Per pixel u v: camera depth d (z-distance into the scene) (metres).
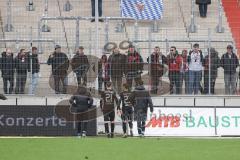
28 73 75.12
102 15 94.81
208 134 74.12
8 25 90.19
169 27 93.19
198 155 53.78
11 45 82.56
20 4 95.81
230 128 74.25
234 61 75.31
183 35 90.88
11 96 74.38
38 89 75.12
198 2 95.81
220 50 83.81
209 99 75.06
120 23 89.69
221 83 76.94
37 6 96.12
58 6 97.25
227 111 74.50
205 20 96.12
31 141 65.56
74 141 65.50
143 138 70.19
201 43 83.62
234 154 54.53
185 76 75.00
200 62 75.00
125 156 53.03
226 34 92.62
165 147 59.88
